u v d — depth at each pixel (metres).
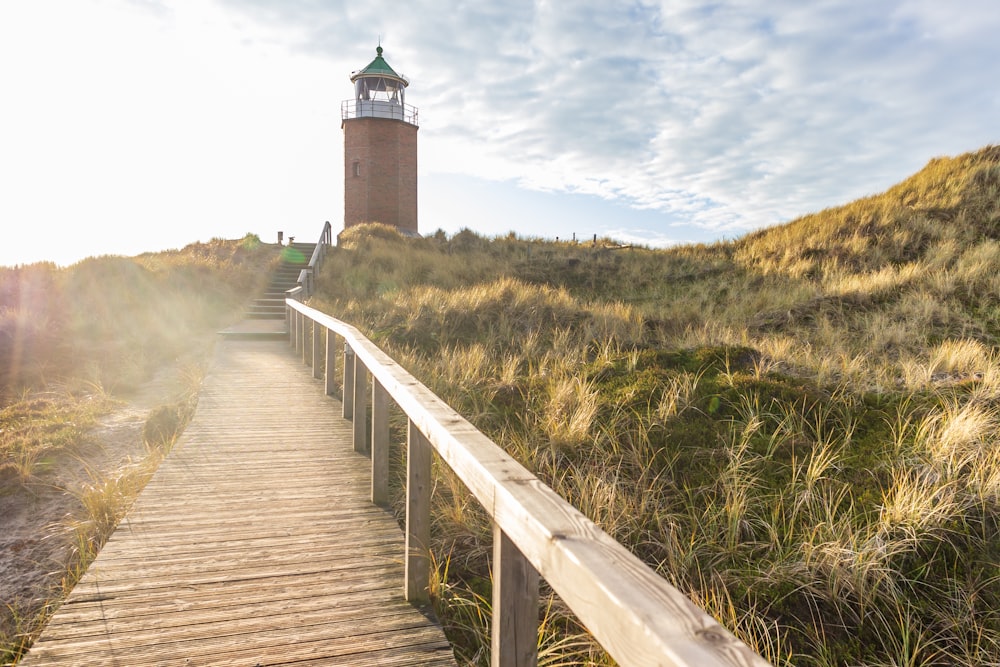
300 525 3.62
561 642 2.66
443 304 10.68
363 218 32.00
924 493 3.90
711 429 5.22
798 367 6.92
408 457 2.75
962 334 8.48
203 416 6.33
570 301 11.29
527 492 1.53
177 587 2.85
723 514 4.07
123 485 4.75
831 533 3.64
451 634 2.87
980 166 16.56
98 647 2.35
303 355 9.75
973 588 3.29
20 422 6.91
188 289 15.73
